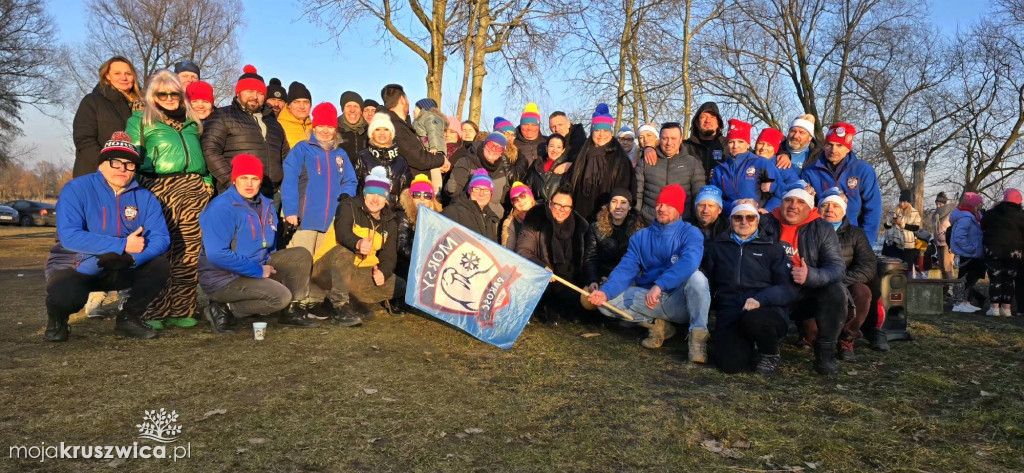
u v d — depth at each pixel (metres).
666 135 6.15
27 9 28.58
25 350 4.47
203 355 4.41
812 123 6.62
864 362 4.87
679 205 5.17
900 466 2.94
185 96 5.20
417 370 4.26
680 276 4.88
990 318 7.36
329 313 5.66
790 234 4.85
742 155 6.08
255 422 3.24
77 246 4.46
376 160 6.29
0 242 23.09
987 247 7.64
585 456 2.99
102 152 4.64
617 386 4.06
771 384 4.23
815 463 2.96
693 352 4.73
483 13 11.52
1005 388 4.15
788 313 4.84
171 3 26.14
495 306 5.12
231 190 5.04
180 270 5.29
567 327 5.95
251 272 5.04
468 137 8.75
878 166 26.30
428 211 5.33
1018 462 2.99
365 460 2.87
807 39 25.41
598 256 6.02
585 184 6.35
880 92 24.97
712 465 2.93
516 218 6.24
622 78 17.81
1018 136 24.30
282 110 7.03
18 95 29.84
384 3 12.20
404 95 6.77
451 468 2.82
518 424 3.36
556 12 13.02
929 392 4.06
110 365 4.12
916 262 12.37
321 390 3.75
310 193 5.77
